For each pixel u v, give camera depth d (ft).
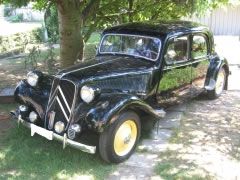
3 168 16.96
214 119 23.94
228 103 27.17
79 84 17.30
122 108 16.94
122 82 19.10
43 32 61.36
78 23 26.99
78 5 26.68
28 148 18.76
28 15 98.53
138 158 18.33
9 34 54.70
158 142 20.16
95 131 16.38
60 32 27.22
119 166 17.56
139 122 18.49
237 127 22.77
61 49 27.58
